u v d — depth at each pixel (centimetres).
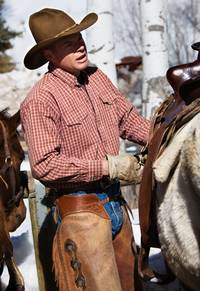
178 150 339
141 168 396
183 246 333
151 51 900
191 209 330
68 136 397
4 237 421
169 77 387
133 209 765
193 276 345
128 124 429
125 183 459
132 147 1573
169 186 349
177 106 384
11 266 432
